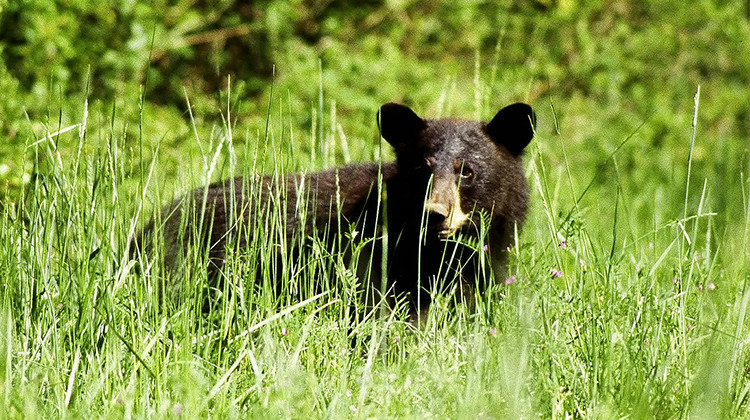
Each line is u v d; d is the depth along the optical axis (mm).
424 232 10516
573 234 9008
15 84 16016
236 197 10844
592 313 8195
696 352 8211
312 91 20469
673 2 25875
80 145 9047
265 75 22312
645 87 25078
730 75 25578
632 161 22734
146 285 8742
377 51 23438
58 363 7941
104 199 9055
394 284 10484
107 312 8023
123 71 19484
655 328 8328
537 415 7430
